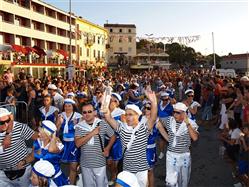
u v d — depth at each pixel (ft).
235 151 24.06
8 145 16.01
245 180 20.98
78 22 191.11
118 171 21.68
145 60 264.93
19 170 16.49
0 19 121.19
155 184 22.81
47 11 163.43
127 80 81.97
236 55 201.16
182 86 77.30
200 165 27.32
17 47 109.19
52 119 26.48
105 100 16.43
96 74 116.06
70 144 20.58
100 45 224.94
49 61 140.87
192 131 17.81
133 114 15.83
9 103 37.99
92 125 17.71
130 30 263.08
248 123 22.67
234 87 37.22
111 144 17.99
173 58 304.50
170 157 18.12
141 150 15.99
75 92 46.68
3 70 81.71
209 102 46.47
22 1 141.08
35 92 37.42
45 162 13.67
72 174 20.71
